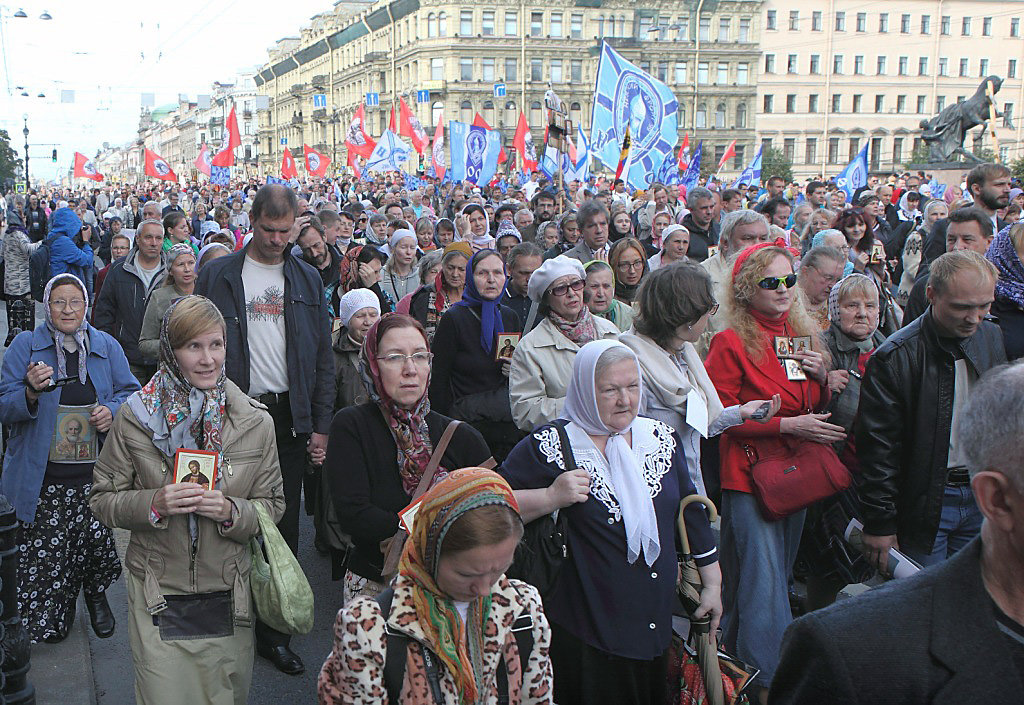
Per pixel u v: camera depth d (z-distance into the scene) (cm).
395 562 302
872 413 386
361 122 3164
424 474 320
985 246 599
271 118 11600
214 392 340
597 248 747
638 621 303
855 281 461
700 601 320
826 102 7662
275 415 486
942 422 379
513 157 4891
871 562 396
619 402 309
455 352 512
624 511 303
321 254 780
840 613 172
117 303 719
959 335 373
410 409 323
